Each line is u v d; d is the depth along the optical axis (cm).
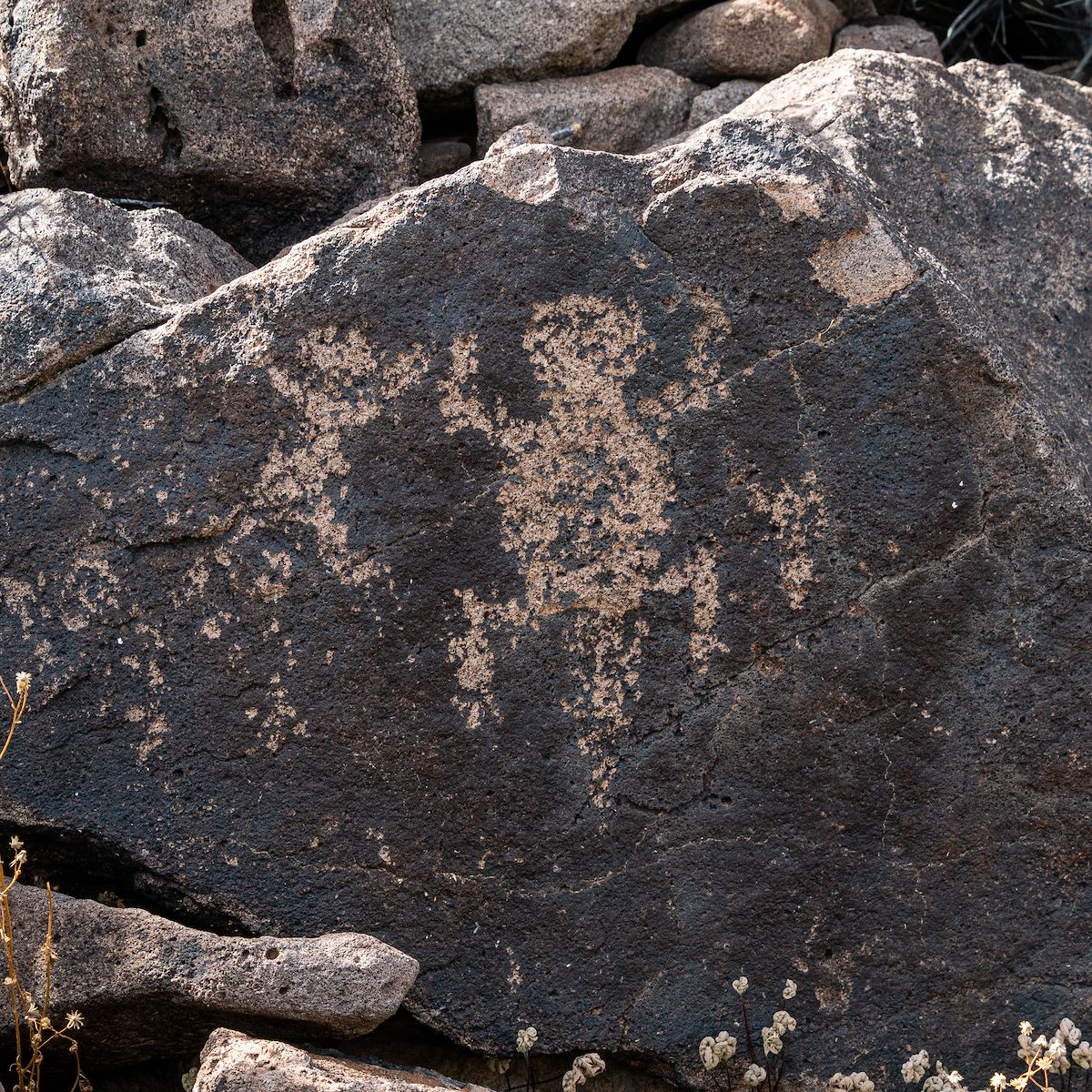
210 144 312
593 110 365
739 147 247
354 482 241
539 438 241
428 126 385
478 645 241
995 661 244
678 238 242
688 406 242
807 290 243
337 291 240
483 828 241
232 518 240
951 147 302
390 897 240
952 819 244
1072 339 290
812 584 243
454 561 241
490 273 240
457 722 241
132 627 241
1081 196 304
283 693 240
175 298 260
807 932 243
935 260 251
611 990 241
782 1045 242
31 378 242
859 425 243
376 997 212
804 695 243
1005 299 287
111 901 248
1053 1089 242
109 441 242
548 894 241
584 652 242
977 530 243
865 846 244
